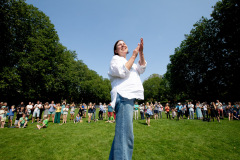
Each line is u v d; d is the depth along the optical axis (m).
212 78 22.75
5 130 7.96
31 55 16.58
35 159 3.92
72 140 5.73
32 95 17.92
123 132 1.04
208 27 22.02
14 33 15.55
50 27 21.03
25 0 15.98
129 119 1.07
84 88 45.44
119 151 1.01
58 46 22.66
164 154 4.23
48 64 18.80
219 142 5.40
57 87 22.23
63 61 23.69
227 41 19.48
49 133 7.05
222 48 20.31
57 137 6.22
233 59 19.08
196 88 25.81
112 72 1.16
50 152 4.42
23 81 16.34
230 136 6.27
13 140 5.76
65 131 7.54
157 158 3.94
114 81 1.21
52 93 27.78
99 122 11.52
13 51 15.34
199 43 22.72
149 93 57.94
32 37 17.48
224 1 18.31
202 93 25.56
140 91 1.17
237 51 18.42
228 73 20.17
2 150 4.60
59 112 11.16
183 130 7.66
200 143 5.29
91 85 48.31
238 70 18.94
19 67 15.78
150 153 4.29
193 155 4.17
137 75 1.27
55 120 11.06
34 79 18.19
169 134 6.74
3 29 13.83
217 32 20.78
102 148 4.77
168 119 13.48
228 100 23.30
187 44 24.50
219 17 19.30
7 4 13.99
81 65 39.50
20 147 4.89
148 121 9.35
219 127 8.40
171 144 5.17
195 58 23.75
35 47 17.28
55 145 5.09
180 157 4.02
